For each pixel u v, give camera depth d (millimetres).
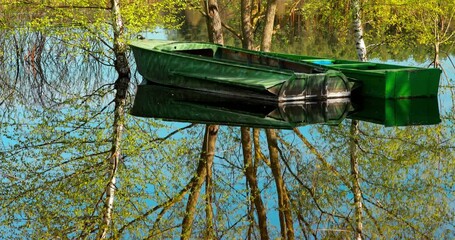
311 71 19109
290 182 13398
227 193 12492
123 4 22422
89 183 11445
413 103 18328
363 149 15078
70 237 10016
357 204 11820
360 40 21062
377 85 18297
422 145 15141
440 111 18469
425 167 13836
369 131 16328
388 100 18203
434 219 11125
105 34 22422
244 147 15773
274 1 24453
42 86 24484
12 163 13289
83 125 16859
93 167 12461
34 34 25703
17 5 21766
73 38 22375
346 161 14281
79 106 20062
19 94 23062
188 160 14477
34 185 11758
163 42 22516
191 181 12984
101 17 22562
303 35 35656
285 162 14461
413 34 23609
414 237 10594
